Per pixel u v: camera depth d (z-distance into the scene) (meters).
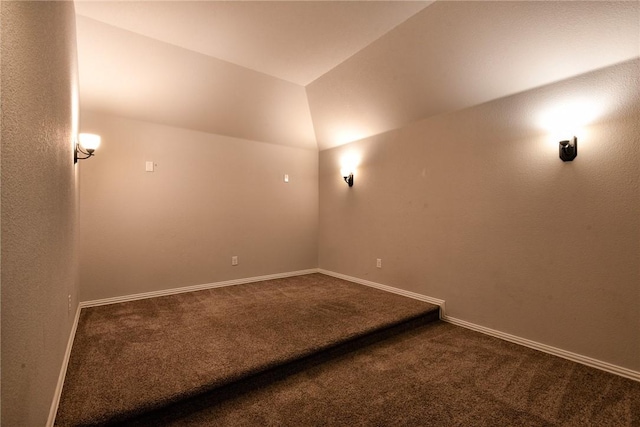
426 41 2.57
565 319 2.20
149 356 1.92
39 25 1.06
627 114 1.92
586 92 2.08
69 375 1.68
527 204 2.40
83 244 3.00
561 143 2.13
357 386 1.84
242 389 1.77
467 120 2.81
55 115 1.37
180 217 3.58
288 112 4.05
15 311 0.81
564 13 1.93
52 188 1.31
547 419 1.55
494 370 2.02
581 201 2.12
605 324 2.02
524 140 2.41
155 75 3.01
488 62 2.42
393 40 2.71
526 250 2.41
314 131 4.48
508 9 2.08
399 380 1.91
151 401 1.48
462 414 1.59
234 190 4.00
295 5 2.31
